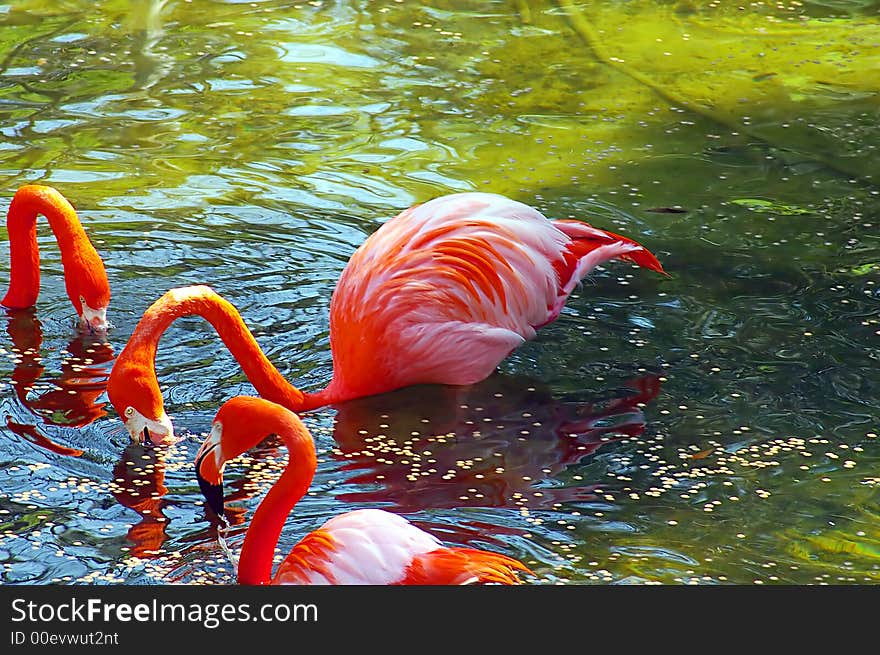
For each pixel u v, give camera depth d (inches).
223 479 376.5
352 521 308.0
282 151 625.3
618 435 406.9
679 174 615.5
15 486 368.8
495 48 780.6
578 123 674.8
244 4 848.3
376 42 783.7
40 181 580.4
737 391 434.0
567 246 465.1
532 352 460.8
